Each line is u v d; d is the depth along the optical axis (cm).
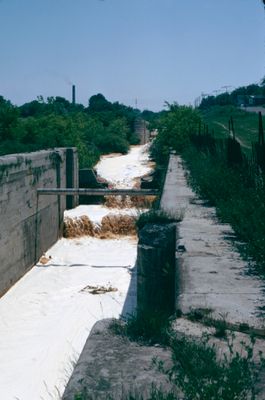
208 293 625
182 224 1066
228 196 1279
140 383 397
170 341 474
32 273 2214
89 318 1592
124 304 1712
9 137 3791
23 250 2189
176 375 395
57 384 1142
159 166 3747
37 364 1282
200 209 1273
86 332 1479
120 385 395
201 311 554
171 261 971
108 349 459
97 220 2855
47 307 1744
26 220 2244
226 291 633
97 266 2266
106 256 2428
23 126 3947
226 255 820
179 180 1934
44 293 1914
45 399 1077
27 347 1405
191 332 504
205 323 532
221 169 1473
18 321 1623
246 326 511
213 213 1212
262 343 480
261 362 432
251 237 857
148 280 977
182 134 3728
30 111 6888
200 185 1530
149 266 980
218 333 502
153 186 3319
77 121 5347
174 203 1374
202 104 10919
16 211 2111
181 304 582
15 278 2070
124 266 2248
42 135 3944
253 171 1185
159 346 467
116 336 490
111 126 6003
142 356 444
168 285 967
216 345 471
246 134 3997
